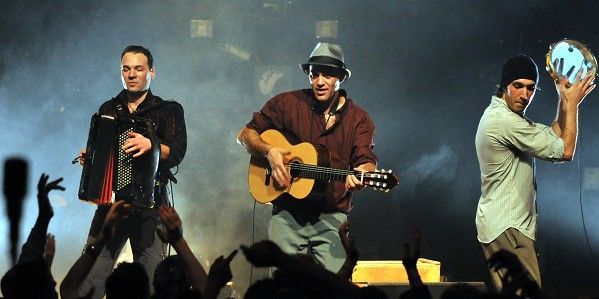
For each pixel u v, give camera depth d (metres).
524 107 7.26
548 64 7.23
